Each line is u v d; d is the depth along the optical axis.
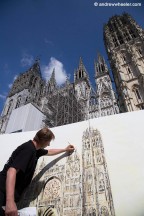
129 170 4.71
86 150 5.63
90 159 5.33
